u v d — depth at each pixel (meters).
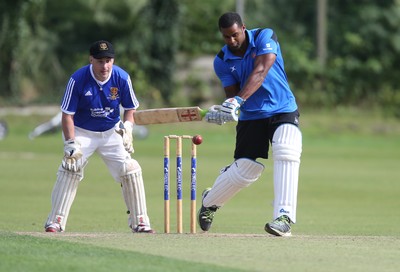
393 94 129.38
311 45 133.75
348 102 128.62
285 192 26.47
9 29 114.06
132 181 28.66
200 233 27.73
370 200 49.34
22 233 25.91
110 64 27.47
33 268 19.67
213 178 59.22
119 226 35.06
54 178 58.03
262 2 136.88
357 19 135.50
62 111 27.69
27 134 98.69
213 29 130.25
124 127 27.98
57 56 122.19
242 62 26.72
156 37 121.81
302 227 36.41
